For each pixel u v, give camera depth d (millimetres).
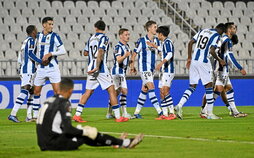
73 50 76188
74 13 80938
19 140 28609
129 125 37500
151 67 43906
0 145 26344
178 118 43875
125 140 22672
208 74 41656
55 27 78625
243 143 26312
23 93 41469
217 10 86688
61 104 21703
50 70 40750
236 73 67500
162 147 24719
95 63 39875
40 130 22141
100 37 39375
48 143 22062
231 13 87312
